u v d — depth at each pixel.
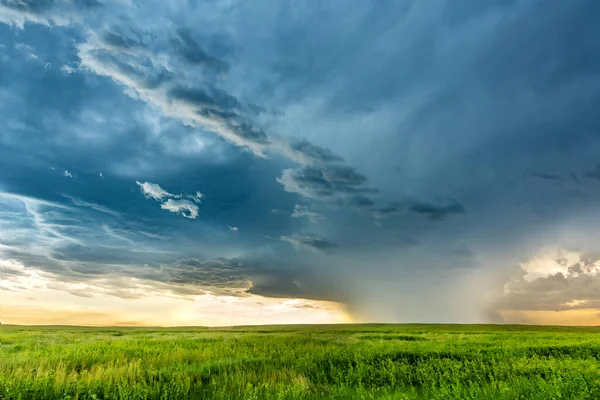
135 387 11.15
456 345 25.48
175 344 27.02
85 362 16.91
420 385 13.36
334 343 27.59
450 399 10.59
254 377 13.60
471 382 12.27
